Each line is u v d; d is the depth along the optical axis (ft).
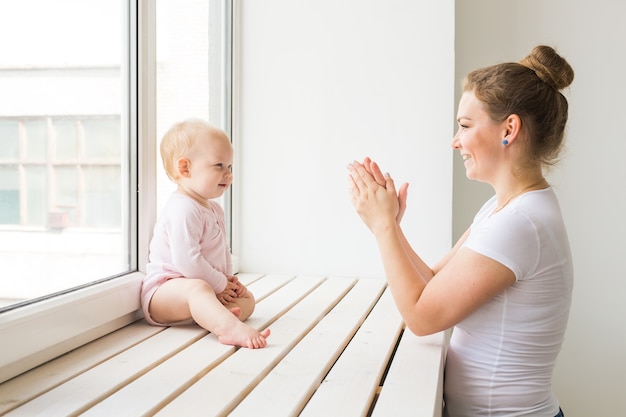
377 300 5.90
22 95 3.77
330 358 3.94
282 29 6.99
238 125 7.13
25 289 3.82
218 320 4.25
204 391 3.29
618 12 7.28
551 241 3.82
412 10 6.73
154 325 4.70
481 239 3.84
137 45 4.94
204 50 6.49
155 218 5.17
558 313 3.93
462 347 4.08
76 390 3.27
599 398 7.50
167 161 5.01
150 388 3.31
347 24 6.86
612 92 7.34
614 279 7.41
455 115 7.56
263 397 3.22
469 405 4.00
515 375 3.87
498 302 3.88
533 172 4.05
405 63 6.77
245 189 7.17
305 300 5.75
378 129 6.85
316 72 6.95
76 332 4.01
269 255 7.16
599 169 7.39
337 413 3.05
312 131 6.99
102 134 4.65
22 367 3.55
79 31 4.34
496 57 7.50
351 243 6.97
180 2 5.83
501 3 7.47
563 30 7.39
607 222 7.41
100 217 4.64
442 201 6.76
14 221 3.71
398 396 3.33
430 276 4.88
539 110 3.95
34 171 3.89
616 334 7.44
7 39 3.65
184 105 5.99
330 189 6.98
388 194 4.25
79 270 4.40
